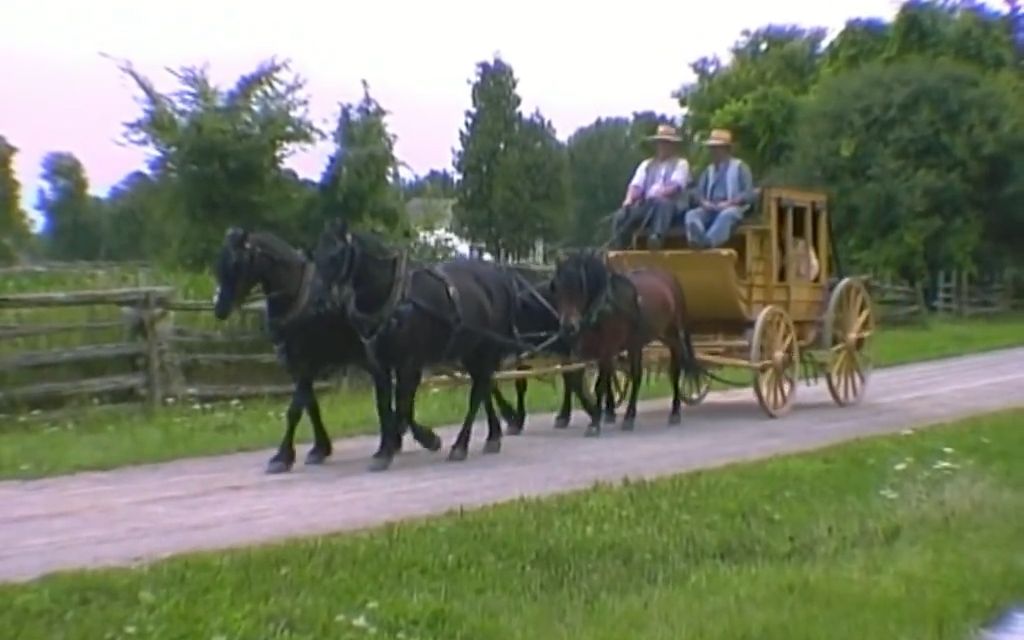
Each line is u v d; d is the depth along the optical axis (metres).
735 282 16.92
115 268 23.41
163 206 22.67
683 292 17.16
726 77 60.25
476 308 13.53
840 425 16.52
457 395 19.02
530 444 14.77
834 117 45.94
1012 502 10.66
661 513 10.05
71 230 38.19
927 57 49.12
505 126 67.25
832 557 8.91
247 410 17.36
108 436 14.72
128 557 8.61
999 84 47.25
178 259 22.75
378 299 12.71
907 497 10.88
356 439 15.05
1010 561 8.62
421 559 8.35
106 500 10.92
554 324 15.52
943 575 8.22
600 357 15.55
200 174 22.27
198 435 14.77
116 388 17.16
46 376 16.84
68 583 7.49
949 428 15.03
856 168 45.47
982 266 46.72
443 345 13.27
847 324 18.88
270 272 12.73
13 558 8.62
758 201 17.64
